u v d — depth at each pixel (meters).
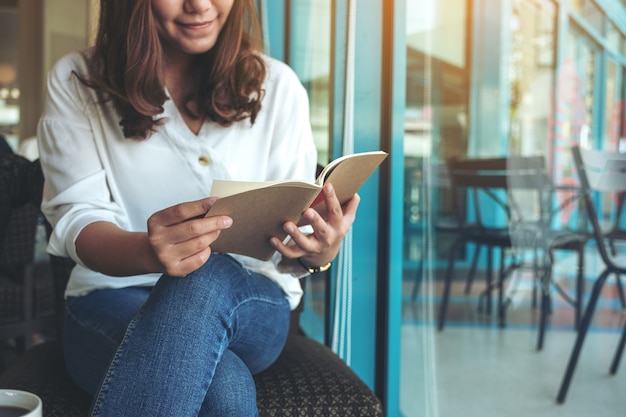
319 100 2.20
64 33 5.54
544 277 1.22
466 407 1.46
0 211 1.52
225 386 0.89
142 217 1.14
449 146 1.59
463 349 1.48
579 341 1.12
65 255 1.07
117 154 1.12
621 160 0.97
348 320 1.66
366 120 1.60
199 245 0.83
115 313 1.03
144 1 1.04
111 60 1.08
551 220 1.20
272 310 1.03
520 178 1.31
